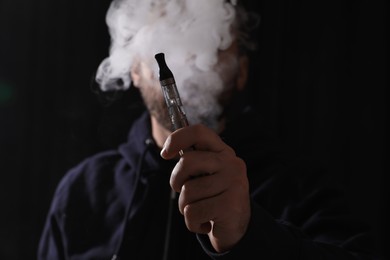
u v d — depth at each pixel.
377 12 2.23
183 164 0.67
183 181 0.68
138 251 1.24
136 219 1.26
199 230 0.70
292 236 0.81
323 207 1.18
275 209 1.21
